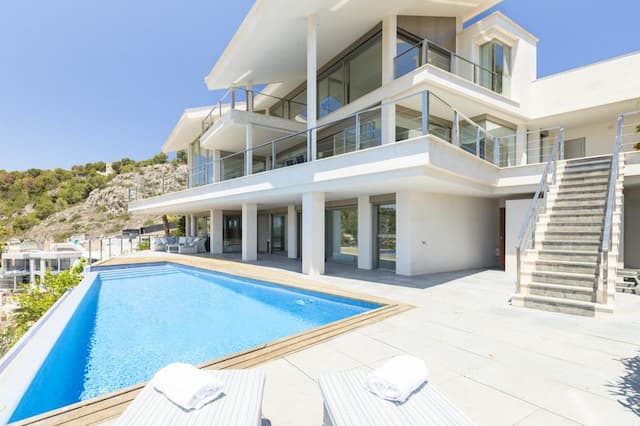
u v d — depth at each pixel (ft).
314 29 35.58
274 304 27.22
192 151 86.22
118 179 282.36
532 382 10.62
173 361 16.20
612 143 44.14
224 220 76.07
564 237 24.29
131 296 30.83
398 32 38.65
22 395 10.19
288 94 59.57
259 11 36.96
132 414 6.27
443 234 36.60
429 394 7.17
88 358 16.51
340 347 13.78
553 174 31.12
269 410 9.07
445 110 28.25
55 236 227.81
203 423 5.97
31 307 51.67
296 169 35.01
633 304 20.76
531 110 45.29
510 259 34.73
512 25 43.11
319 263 34.35
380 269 38.14
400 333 15.55
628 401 9.44
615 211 23.67
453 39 43.27
